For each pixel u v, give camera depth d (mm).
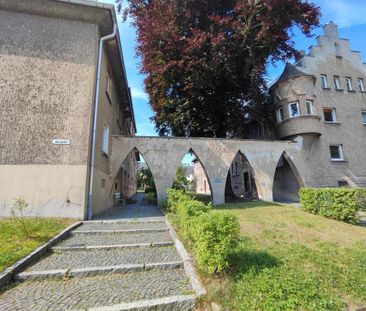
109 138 13156
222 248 3988
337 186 18438
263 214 9719
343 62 21422
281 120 19094
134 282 4141
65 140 8867
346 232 7367
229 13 16547
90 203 8945
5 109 8648
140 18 15469
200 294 3518
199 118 19250
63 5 9492
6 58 9055
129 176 26562
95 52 9992
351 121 20203
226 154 15289
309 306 3137
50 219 7926
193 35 14977
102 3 9633
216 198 14453
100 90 10547
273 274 3941
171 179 13883
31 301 3484
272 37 15062
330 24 21938
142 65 17047
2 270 4105
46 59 9391
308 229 7480
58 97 9156
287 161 17656
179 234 6551
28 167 8445
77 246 5707
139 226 7789
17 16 9547
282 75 20219
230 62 16656
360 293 3729
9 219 7605
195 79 16109
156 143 14141
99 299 3545
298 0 14484
